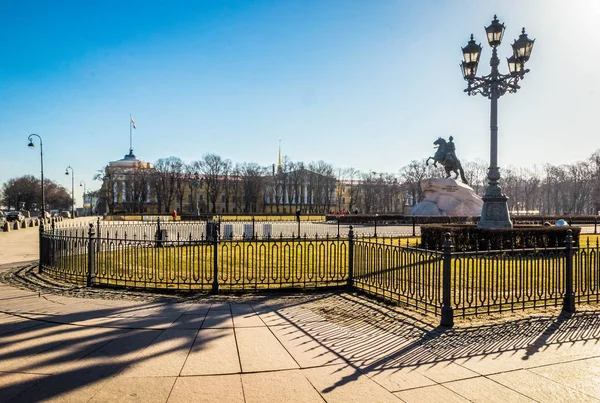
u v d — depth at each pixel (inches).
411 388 183.9
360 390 181.6
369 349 235.5
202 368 204.7
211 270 496.1
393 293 358.3
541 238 685.9
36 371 199.2
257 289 402.3
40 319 290.5
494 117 722.2
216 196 4148.6
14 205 4606.3
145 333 260.4
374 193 4261.8
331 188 4402.1
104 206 4141.2
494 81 688.4
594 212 3602.4
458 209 1582.2
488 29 685.9
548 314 319.9
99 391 178.5
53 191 5093.5
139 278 433.1
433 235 741.9
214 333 261.9
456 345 244.4
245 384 187.0
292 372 201.0
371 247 390.9
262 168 4483.3
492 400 172.6
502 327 283.4
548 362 216.7
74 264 523.8
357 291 399.5
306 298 370.3
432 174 3828.7
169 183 4037.9
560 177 4033.0
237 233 1130.0
